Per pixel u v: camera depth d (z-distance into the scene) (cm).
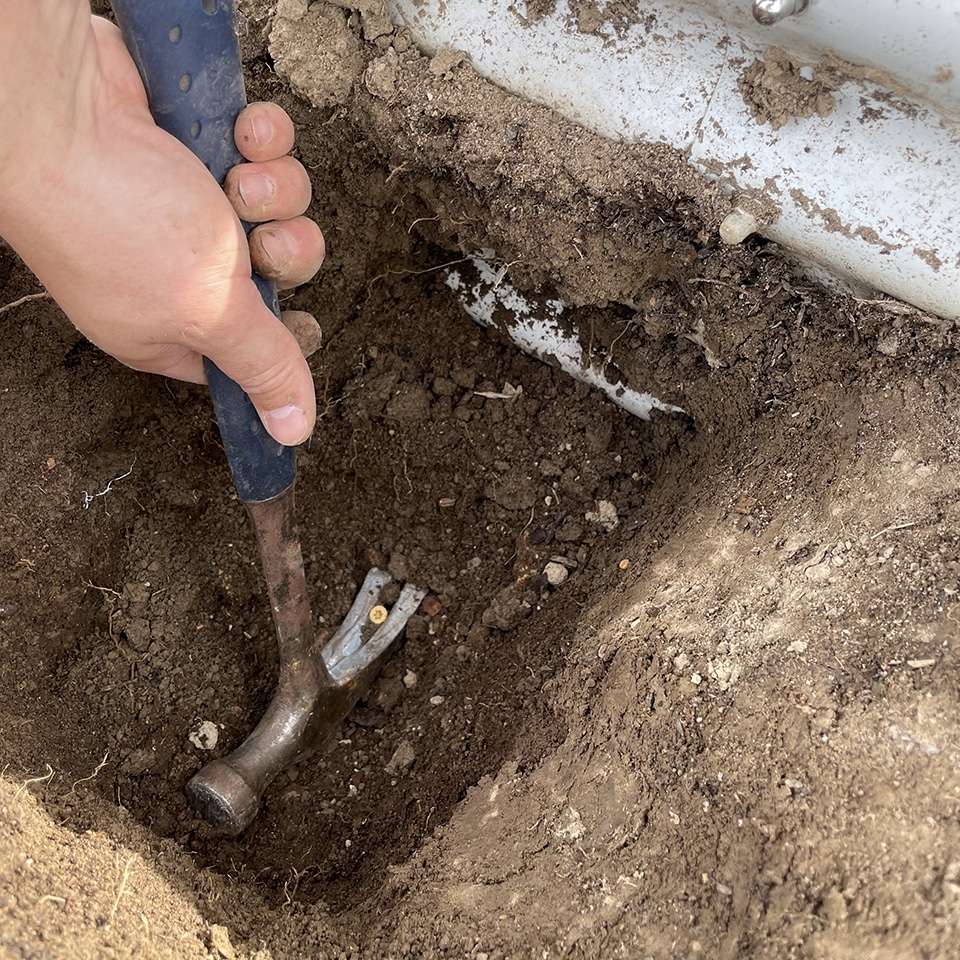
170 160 31
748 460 41
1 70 27
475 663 45
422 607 49
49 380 44
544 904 33
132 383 46
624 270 42
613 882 33
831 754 31
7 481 42
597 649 39
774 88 35
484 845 36
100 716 43
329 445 51
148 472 47
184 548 47
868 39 32
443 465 51
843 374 38
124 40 30
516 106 40
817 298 39
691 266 40
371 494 51
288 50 40
